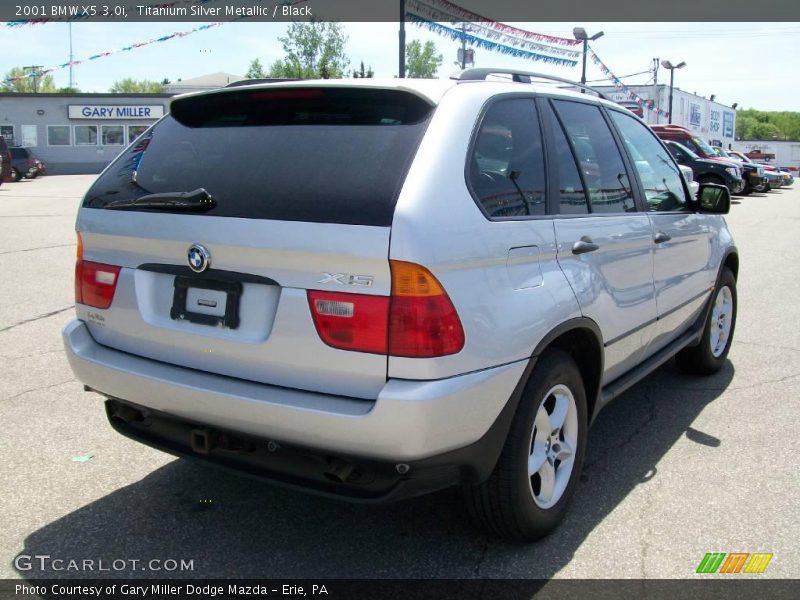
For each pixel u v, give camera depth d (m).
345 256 2.46
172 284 2.90
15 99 40.62
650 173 4.26
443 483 2.63
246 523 3.28
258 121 3.00
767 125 114.94
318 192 2.58
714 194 4.62
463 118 2.79
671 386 5.21
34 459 3.87
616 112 4.11
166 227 2.83
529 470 2.96
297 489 2.66
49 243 11.41
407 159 2.58
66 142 41.62
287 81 3.01
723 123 54.44
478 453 2.66
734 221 17.03
